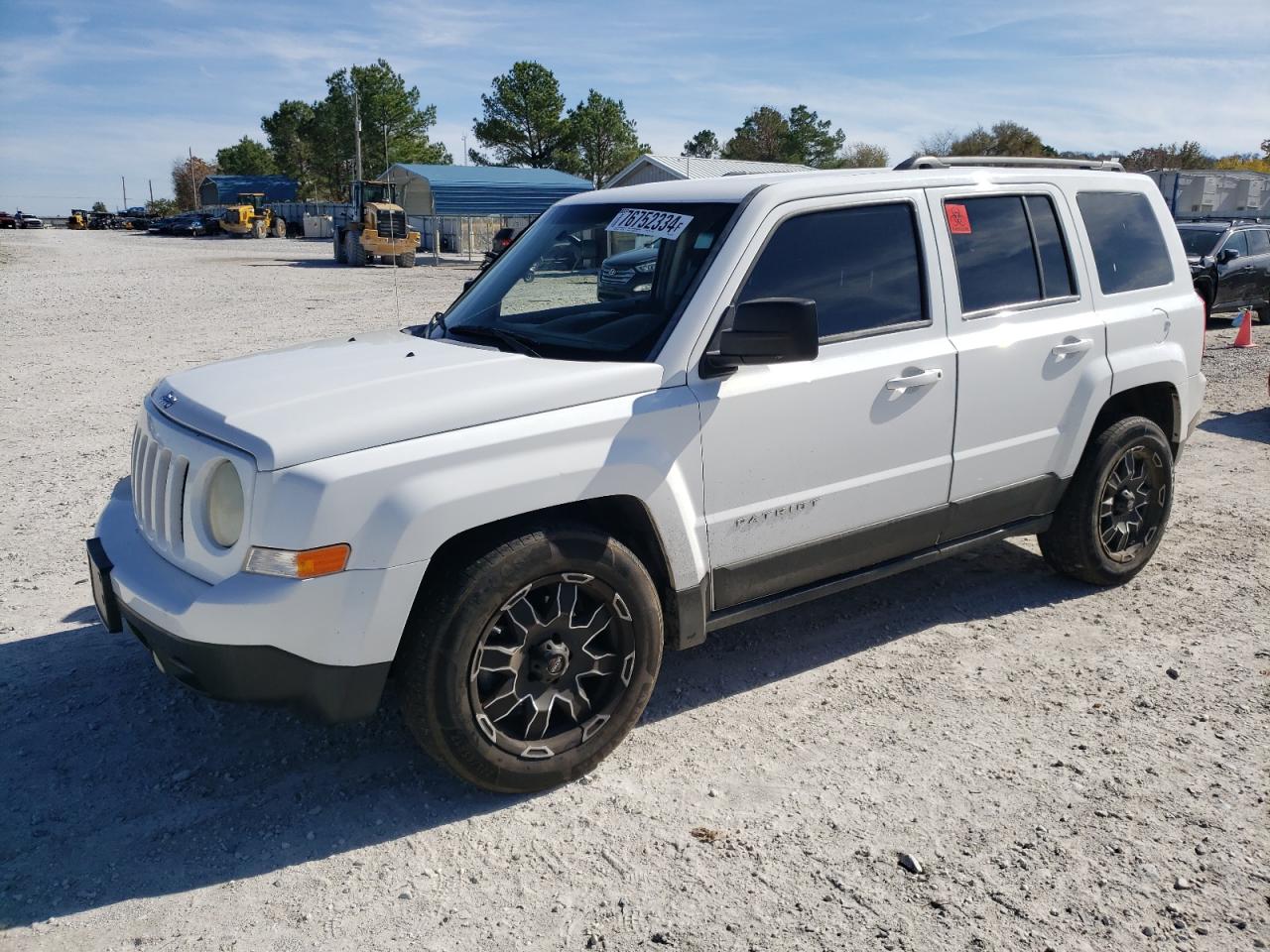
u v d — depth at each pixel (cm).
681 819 317
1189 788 330
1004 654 433
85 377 1147
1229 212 2959
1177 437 515
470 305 425
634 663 339
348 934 267
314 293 2416
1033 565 539
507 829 313
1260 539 579
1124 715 380
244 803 327
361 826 315
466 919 272
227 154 11725
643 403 335
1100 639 448
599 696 340
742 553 367
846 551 397
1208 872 289
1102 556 487
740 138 8994
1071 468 464
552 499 314
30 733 369
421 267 3791
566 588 323
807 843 304
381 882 288
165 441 325
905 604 490
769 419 362
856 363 383
